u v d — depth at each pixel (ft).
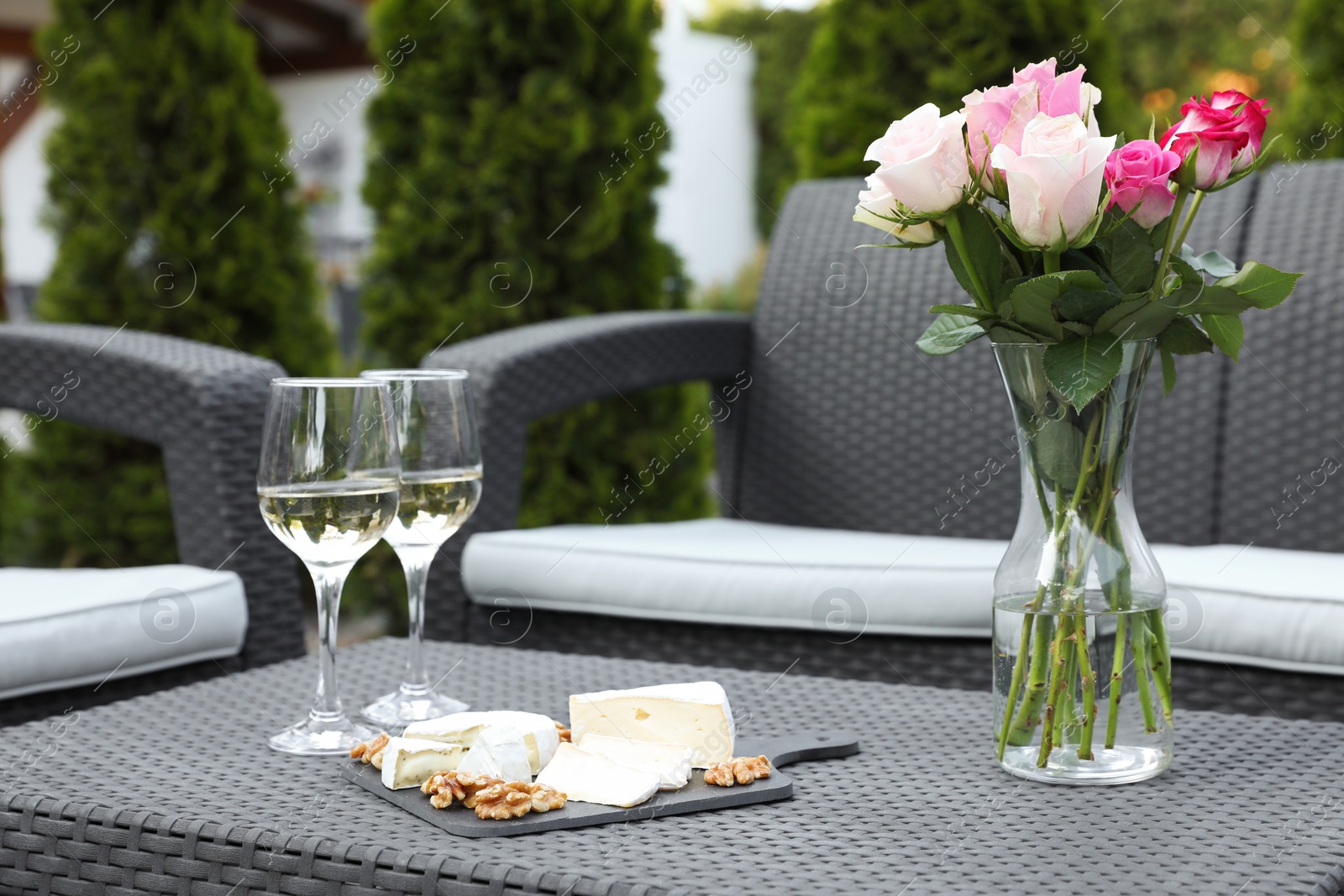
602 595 5.31
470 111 10.35
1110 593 2.88
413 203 10.34
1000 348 2.91
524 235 10.24
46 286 11.35
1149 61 25.36
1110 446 2.88
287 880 2.48
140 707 3.54
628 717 3.01
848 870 2.31
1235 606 4.46
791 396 7.18
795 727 3.34
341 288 15.70
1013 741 2.93
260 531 5.43
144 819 2.63
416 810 2.64
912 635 4.97
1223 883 2.24
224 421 5.41
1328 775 2.94
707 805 2.69
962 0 9.35
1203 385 6.23
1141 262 2.81
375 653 4.18
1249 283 2.80
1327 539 5.98
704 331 7.03
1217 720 3.47
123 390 5.65
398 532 3.49
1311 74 9.62
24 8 17.65
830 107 9.81
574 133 10.12
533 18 10.11
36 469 11.69
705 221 24.93
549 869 2.30
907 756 3.11
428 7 10.31
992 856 2.39
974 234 2.88
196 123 11.21
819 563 5.04
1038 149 2.68
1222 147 2.82
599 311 10.45
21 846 2.74
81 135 11.24
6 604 4.49
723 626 5.20
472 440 3.55
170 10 11.23
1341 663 4.30
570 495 10.25
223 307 11.30
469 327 10.25
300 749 3.10
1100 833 2.52
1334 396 6.02
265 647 5.39
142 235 11.30
